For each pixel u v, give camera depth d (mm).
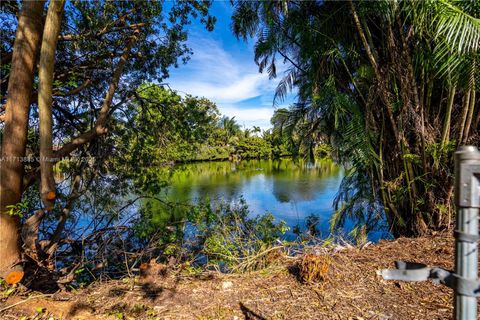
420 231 3883
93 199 5039
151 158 5668
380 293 2199
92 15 4262
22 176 2697
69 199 3891
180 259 3535
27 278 2641
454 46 2754
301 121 5680
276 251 3219
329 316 1945
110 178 5270
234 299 2227
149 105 5750
